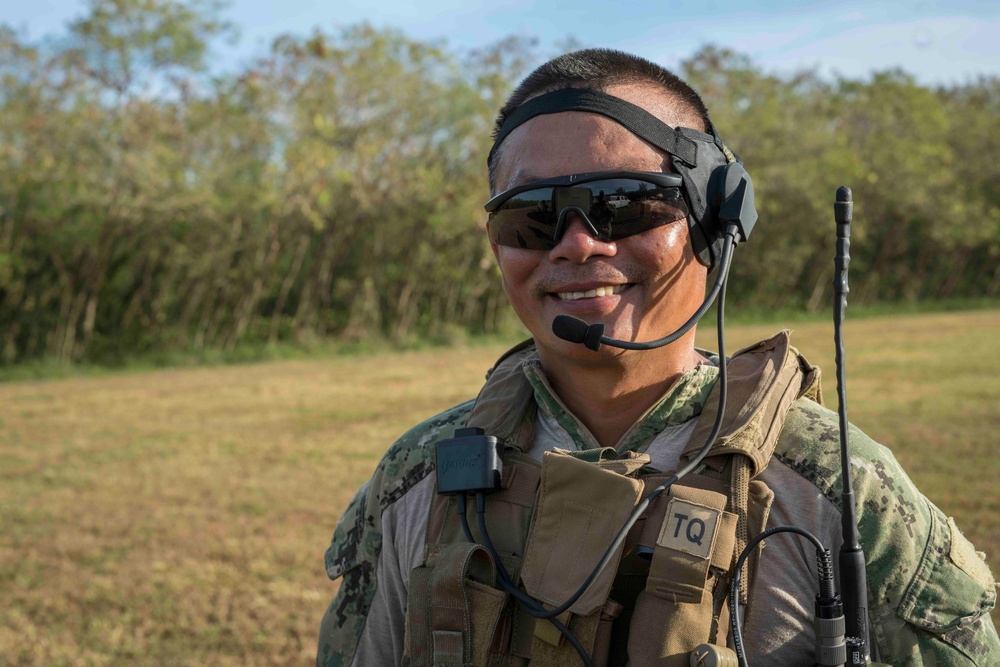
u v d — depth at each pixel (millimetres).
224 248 24312
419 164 26031
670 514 958
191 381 18141
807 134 34031
